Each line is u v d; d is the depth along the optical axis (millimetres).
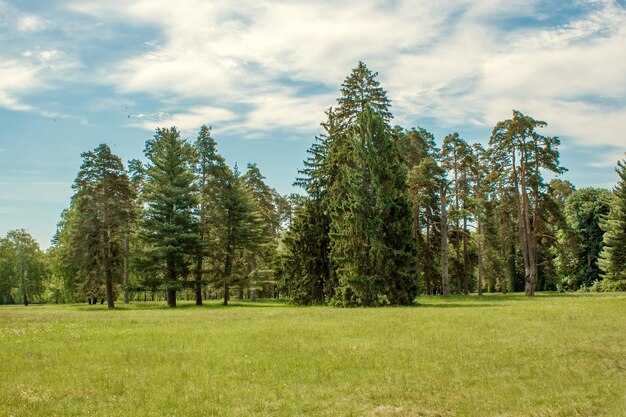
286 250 47969
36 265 82250
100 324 23391
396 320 22266
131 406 9461
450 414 9070
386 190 39375
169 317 27828
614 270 51781
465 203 50219
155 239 49406
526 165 46906
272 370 12297
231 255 53594
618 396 10008
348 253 39031
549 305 28781
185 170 51938
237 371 12219
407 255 38312
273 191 80500
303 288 44531
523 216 49312
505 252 63344
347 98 44469
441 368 12219
